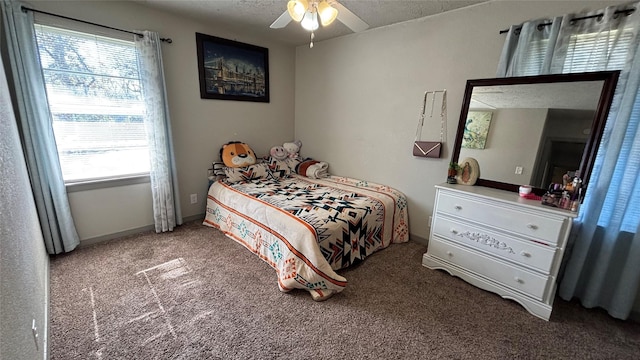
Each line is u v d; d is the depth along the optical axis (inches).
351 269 88.8
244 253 95.0
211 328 61.2
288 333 60.7
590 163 67.5
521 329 64.3
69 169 91.0
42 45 80.8
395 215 107.7
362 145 126.0
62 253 90.0
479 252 78.3
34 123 78.9
